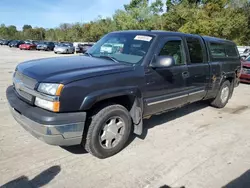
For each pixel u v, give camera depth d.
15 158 3.17
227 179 2.95
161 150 3.63
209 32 28.05
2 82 8.05
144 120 4.93
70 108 2.77
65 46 31.00
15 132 3.95
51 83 2.73
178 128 4.57
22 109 2.92
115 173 2.98
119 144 3.41
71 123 2.78
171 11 34.75
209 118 5.27
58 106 2.70
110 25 48.44
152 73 3.66
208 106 6.23
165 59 3.51
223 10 32.69
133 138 4.00
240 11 33.47
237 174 3.07
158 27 35.84
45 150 3.43
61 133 2.75
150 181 2.85
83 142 3.14
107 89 3.06
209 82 5.16
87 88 2.87
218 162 3.35
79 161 3.21
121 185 2.74
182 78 4.25
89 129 3.06
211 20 28.94
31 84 2.93
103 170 3.03
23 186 2.62
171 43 4.09
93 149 3.14
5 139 3.68
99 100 3.01
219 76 5.50
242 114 5.70
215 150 3.72
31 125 2.79
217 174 3.05
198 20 28.78
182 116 5.32
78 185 2.71
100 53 4.17
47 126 2.67
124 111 3.36
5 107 5.21
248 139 4.20
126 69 3.35
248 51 20.41
